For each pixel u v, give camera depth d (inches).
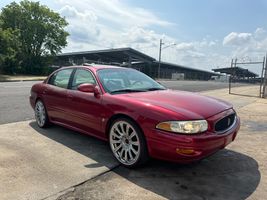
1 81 1146.0
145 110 161.0
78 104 205.2
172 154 150.6
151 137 156.4
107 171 165.3
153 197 137.5
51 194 137.3
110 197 136.3
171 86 1020.5
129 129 170.6
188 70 4020.7
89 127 199.3
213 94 709.9
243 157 195.9
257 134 262.1
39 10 2018.9
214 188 148.6
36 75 1916.8
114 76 210.1
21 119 289.7
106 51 2340.1
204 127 152.9
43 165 170.2
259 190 147.7
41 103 252.1
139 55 2600.9
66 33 2117.4
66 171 163.2
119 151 177.9
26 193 137.4
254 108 437.7
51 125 256.5
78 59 2544.3
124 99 175.6
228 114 173.9
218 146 158.9
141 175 161.6
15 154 186.1
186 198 137.6
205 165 178.7
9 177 153.1
